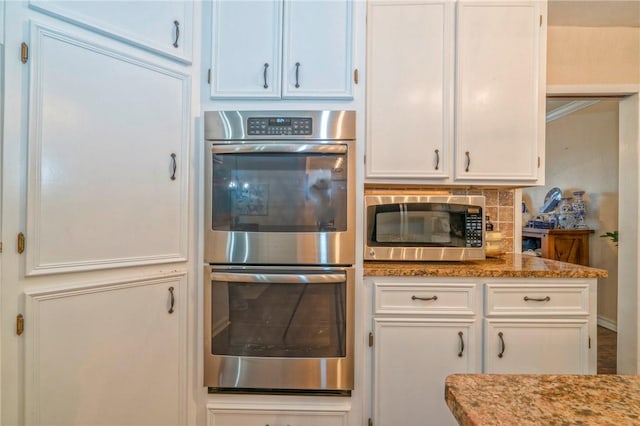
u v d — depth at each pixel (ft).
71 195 3.61
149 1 4.17
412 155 5.43
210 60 4.72
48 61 3.45
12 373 3.32
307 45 4.74
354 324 4.57
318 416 4.55
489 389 1.73
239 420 4.57
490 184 5.53
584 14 6.10
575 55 6.50
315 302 4.53
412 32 5.38
